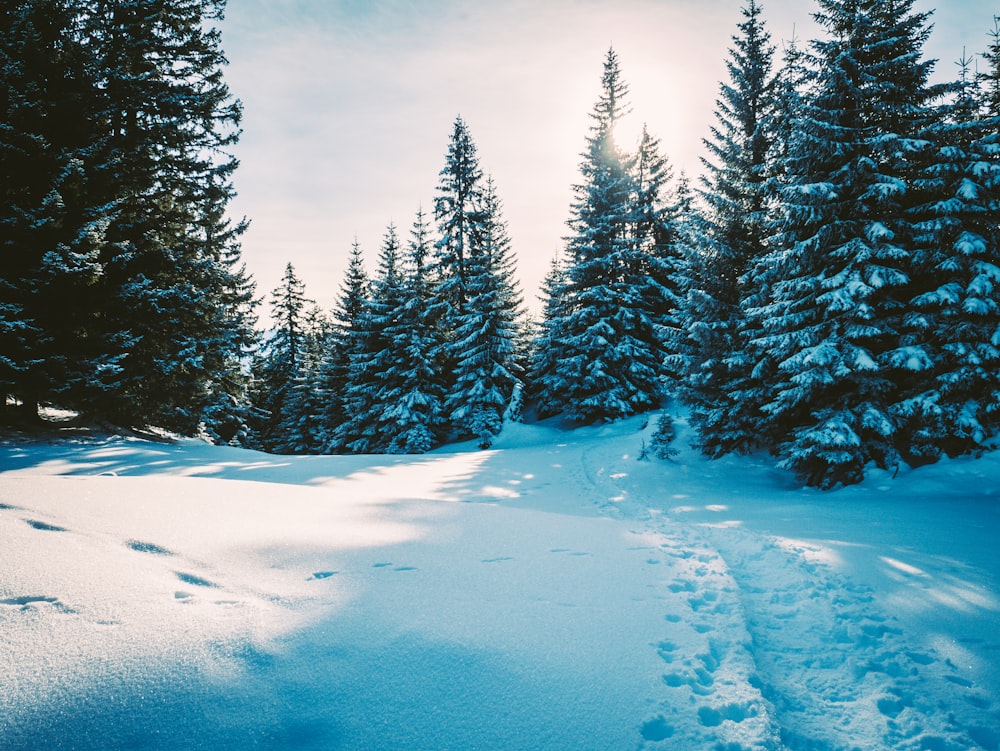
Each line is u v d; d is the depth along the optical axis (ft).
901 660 13.26
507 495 39.63
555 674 10.32
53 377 42.29
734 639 12.91
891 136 37.65
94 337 45.44
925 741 10.37
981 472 34.40
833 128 39.09
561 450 68.03
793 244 44.27
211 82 61.21
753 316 45.88
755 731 9.25
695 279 55.98
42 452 38.04
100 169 46.29
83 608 10.75
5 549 12.89
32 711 7.80
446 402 95.20
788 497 37.88
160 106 55.67
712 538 24.80
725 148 56.80
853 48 40.45
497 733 8.55
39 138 40.63
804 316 41.52
